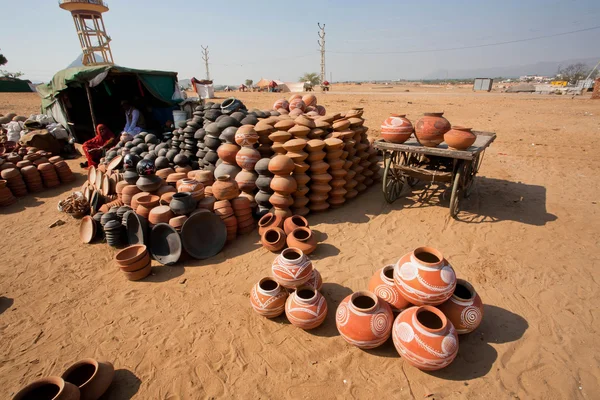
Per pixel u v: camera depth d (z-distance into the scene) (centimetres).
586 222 519
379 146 545
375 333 279
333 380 274
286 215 519
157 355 305
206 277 420
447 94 3547
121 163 687
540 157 893
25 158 795
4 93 3244
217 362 295
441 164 621
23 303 388
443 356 255
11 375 290
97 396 257
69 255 497
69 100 1089
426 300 278
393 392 262
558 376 271
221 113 650
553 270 408
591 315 336
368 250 471
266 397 262
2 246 534
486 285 385
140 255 412
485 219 538
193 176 573
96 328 342
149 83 1041
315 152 533
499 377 271
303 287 336
